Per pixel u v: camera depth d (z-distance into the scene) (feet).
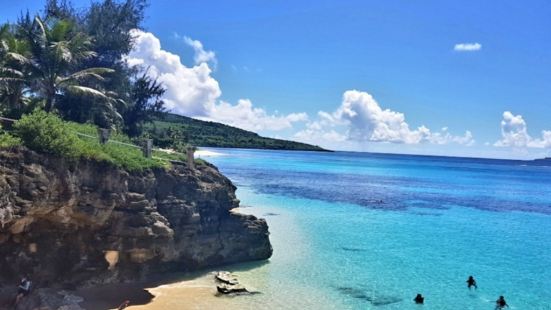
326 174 341.62
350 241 114.62
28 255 65.10
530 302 76.38
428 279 86.17
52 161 63.16
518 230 143.33
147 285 73.10
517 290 82.23
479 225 150.10
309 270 87.45
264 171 317.83
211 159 379.35
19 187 59.00
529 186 333.01
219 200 89.66
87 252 70.08
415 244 115.55
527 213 184.14
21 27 113.29
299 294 73.82
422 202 204.13
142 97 177.27
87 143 71.56
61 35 109.91
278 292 74.08
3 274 63.05
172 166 84.79
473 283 83.15
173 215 79.56
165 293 70.13
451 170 531.09
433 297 76.48
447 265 96.63
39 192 60.54
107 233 71.00
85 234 69.92
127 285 72.02
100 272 70.85
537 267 98.12
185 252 81.15
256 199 180.96
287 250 102.06
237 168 326.44
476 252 110.42
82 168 66.95
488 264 99.40
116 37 166.09
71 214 66.64
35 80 105.19
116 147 78.89
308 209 163.02
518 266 98.58
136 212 72.90
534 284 85.97
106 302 64.59
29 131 63.00
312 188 231.09
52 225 66.74
